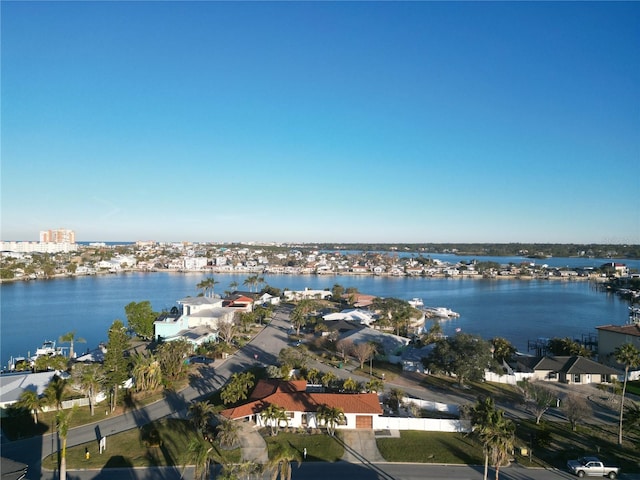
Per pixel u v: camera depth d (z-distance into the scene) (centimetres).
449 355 7856
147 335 11456
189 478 4403
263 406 5881
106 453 4956
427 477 4503
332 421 5469
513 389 7675
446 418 6153
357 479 4434
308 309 15250
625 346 6091
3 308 18988
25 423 5856
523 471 4681
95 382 6294
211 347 9925
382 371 8700
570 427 5934
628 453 5144
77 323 15762
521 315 18838
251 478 4366
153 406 6519
